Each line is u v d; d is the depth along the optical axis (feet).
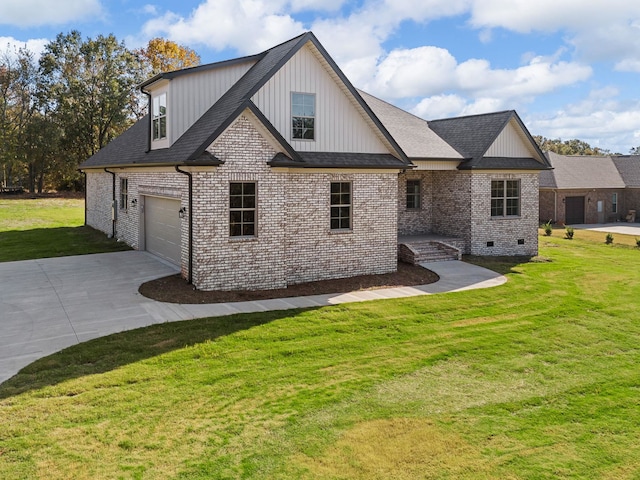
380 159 56.85
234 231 47.55
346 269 55.83
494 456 21.40
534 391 28.09
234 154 46.44
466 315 42.91
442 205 76.64
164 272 52.85
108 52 169.68
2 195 153.07
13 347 32.19
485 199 73.15
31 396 25.31
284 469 19.99
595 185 132.26
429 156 67.62
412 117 80.94
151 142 59.21
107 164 72.33
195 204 45.37
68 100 164.76
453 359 32.60
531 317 42.91
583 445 22.49
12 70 164.76
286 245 51.78
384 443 22.15
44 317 38.55
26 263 58.95
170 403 25.09
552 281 58.03
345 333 36.86
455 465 20.67
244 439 22.06
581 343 36.63
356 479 19.53
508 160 74.59
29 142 163.43
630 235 108.47
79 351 31.50
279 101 51.08
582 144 303.07
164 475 19.30
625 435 23.45
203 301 43.50
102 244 71.61
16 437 21.50
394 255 59.06
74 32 167.63
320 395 26.58
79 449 20.77
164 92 54.85
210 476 19.35
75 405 24.54
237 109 45.85
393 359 32.14
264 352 32.42
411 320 40.60
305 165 50.01
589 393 28.04
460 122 81.20
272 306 43.06
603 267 68.95
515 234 75.82
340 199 55.26
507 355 33.68
